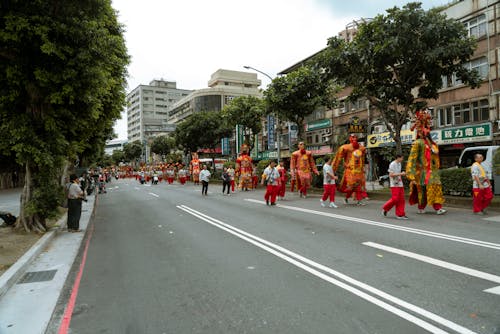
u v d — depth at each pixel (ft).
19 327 13.62
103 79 32.09
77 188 35.06
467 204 39.52
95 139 71.61
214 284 17.20
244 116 108.58
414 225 29.63
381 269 18.22
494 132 72.02
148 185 134.10
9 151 33.12
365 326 12.16
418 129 36.40
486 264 18.44
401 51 45.14
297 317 13.12
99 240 30.19
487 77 74.33
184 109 278.05
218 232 30.30
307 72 66.49
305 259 20.63
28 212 31.91
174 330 12.66
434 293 14.79
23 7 28.32
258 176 88.02
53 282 19.12
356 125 88.02
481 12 74.90
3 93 30.66
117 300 15.87
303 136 73.36
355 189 46.50
